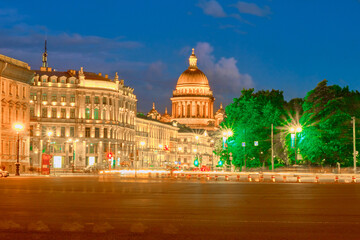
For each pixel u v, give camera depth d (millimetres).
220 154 129875
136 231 23172
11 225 24531
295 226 25219
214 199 42031
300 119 113125
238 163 116938
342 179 92938
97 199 41000
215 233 22766
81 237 21500
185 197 44156
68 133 184500
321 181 84562
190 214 30219
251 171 124125
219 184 71562
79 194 46969
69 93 186000
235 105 120688
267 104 116000
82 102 187250
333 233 22969
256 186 65938
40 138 177000
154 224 25562
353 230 23938
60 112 184625
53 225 24844
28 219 27156
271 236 22047
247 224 25859
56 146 182375
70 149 184375
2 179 82312
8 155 117438
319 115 110562
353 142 102250
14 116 121750
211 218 28281
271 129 111750
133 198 42500
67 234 22219
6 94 118250
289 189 58719
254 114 115625
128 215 29422
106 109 191750
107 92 191750
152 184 69500
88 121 187250
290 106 126375
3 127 116125
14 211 31000
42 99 182250
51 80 184250
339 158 107562
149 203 37562
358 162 110062
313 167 113812
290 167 115062
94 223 25766
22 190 52281
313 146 106312
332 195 48000
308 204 37594
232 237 21719
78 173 139875
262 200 41281
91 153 187375
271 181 83688
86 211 31438
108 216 28859
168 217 28625
